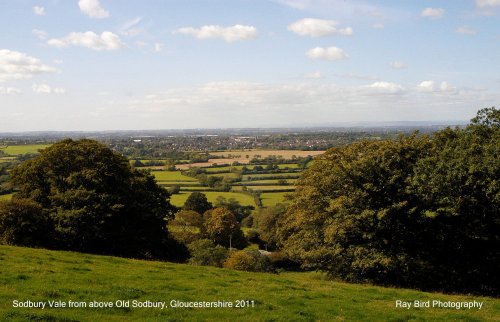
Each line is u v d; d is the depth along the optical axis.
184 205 111.38
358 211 35.25
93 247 44.62
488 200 32.19
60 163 45.75
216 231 90.62
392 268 32.94
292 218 43.56
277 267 73.56
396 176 34.56
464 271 34.88
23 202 41.16
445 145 36.50
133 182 49.94
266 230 96.00
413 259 34.19
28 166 45.91
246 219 111.00
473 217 33.84
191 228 93.56
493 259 34.53
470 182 31.25
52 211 42.91
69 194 42.72
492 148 32.22
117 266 27.73
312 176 40.09
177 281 24.11
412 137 39.53
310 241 38.88
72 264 26.53
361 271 36.16
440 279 34.56
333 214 37.62
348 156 39.62
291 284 26.11
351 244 36.34
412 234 36.03
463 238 35.50
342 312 19.55
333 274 37.66
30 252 29.59
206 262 57.78
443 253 36.16
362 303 21.83
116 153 50.88
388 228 35.19
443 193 32.91
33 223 40.72
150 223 50.34
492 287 34.16
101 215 43.09
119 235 45.91
